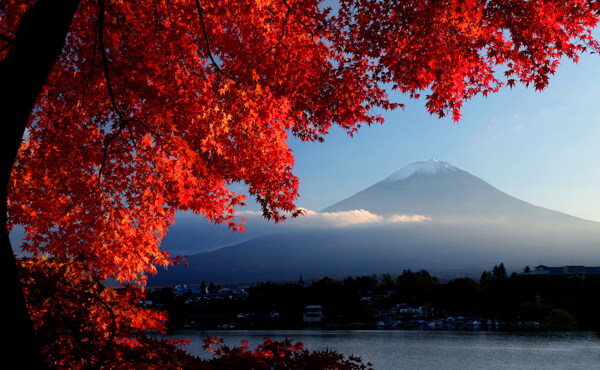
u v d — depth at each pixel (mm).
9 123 3605
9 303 3404
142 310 5176
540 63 7398
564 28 7246
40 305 4652
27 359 3373
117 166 7352
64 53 7426
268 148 7754
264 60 7684
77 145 7238
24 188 7148
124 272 7379
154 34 7043
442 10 7254
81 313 4719
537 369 44938
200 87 7191
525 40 7230
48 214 7086
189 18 7020
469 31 7625
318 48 8328
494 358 52156
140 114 7250
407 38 8039
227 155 7559
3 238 3510
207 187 7500
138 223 7414
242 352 4977
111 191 7352
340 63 8852
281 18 8070
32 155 7246
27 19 3797
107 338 4746
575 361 48938
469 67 8133
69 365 4371
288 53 7719
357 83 8469
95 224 7113
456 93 8547
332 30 8461
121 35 7098
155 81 7066
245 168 7641
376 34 8180
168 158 7031
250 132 7535
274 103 7504
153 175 7176
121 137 7324
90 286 5074
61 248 7246
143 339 4473
